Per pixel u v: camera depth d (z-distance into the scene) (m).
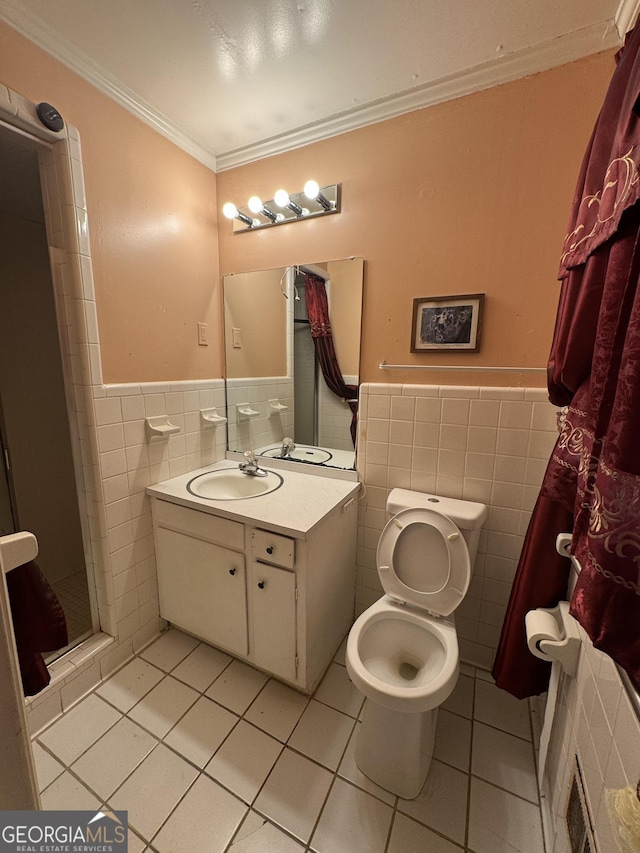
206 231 1.88
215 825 1.04
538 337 1.35
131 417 1.55
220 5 1.07
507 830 1.03
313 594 1.37
